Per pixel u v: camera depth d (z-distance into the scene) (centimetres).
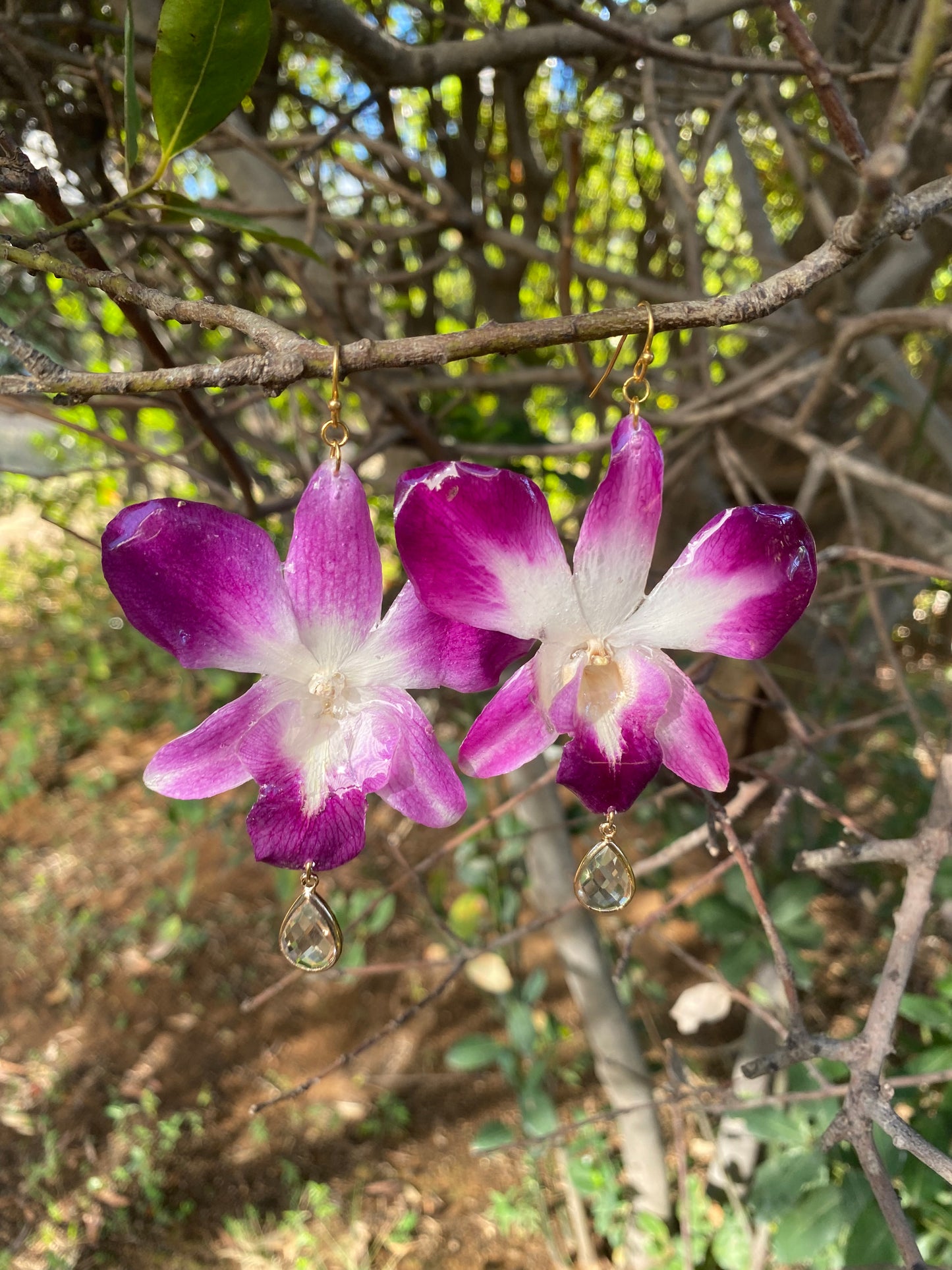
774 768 27
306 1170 52
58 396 15
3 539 123
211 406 34
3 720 82
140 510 13
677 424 34
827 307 37
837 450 34
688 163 61
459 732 50
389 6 49
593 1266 48
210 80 16
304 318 41
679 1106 28
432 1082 57
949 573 23
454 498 13
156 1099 55
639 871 25
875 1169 16
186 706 76
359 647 15
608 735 15
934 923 47
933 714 50
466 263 59
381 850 66
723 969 36
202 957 64
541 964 62
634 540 14
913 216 13
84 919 66
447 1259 48
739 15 48
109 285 15
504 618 14
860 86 37
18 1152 52
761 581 15
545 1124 43
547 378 42
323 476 14
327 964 15
